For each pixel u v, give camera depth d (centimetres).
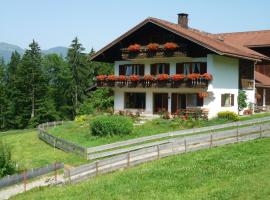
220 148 2433
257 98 4703
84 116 4288
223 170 1858
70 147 2731
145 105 4153
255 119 3466
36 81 7300
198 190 1576
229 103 3959
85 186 1784
